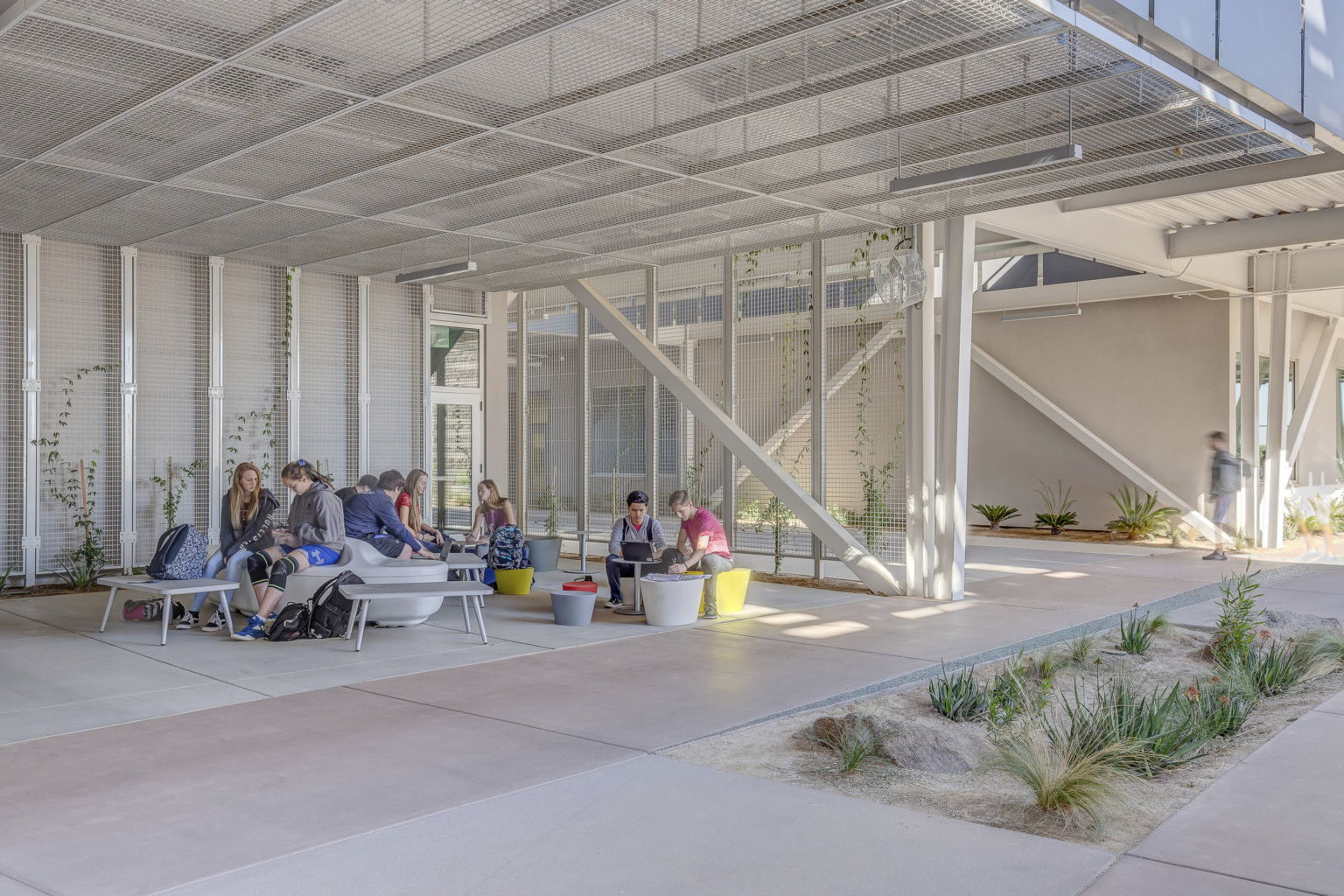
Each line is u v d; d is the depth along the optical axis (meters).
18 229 9.57
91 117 6.50
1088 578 11.38
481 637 7.43
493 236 9.91
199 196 8.32
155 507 10.66
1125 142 6.91
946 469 9.57
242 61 5.52
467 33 5.25
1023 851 3.46
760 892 3.13
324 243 10.25
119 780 4.21
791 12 5.01
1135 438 17.33
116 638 7.39
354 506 8.48
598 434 13.31
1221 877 3.23
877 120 6.68
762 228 9.59
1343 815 3.81
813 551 10.84
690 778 4.26
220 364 11.02
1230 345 16.17
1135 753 4.38
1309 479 19.28
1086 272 17.33
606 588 10.38
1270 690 5.95
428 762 4.46
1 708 5.38
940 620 8.39
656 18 5.07
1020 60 5.62
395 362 12.65
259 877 3.23
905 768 4.43
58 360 10.06
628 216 9.23
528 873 3.27
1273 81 6.97
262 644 7.21
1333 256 14.52
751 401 11.33
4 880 3.21
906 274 9.41
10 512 9.76
